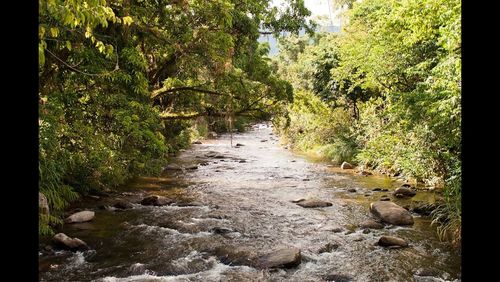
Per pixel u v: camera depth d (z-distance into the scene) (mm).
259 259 6117
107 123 9570
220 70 11844
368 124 15805
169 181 12875
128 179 12383
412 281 5508
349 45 14898
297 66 24984
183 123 18500
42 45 3359
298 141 22531
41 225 6895
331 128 19703
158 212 8969
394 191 10789
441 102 7211
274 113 14922
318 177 13695
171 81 12906
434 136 9422
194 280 5480
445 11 7250
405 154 11906
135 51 9016
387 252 6582
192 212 9023
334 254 6527
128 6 8914
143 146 10734
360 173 14219
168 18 10961
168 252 6512
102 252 6461
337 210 9305
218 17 10633
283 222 8328
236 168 15766
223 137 29031
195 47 11258
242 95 13555
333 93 18375
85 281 5375
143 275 5633
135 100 9914
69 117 8828
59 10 3709
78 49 7570
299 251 6250
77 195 9234
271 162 17438
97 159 9469
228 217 8672
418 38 9391
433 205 8875
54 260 6070
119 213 8781
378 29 11031
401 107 9656
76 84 9289
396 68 11055
